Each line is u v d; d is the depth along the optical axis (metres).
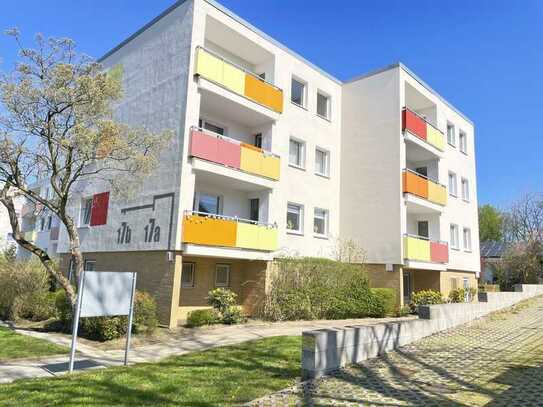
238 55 18.56
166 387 6.55
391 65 20.75
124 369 7.73
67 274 19.52
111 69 18.67
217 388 6.56
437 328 11.73
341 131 21.98
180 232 13.88
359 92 21.72
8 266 15.70
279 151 18.09
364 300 17.28
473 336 11.39
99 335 11.11
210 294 14.77
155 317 12.13
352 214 20.84
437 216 23.50
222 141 15.30
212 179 16.05
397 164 19.80
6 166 11.48
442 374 7.49
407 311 19.00
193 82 14.83
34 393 6.14
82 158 11.48
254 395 6.23
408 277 23.28
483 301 15.95
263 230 16.06
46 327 12.98
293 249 18.30
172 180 14.40
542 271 38.59
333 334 7.71
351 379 7.13
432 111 24.89
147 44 16.95
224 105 16.41
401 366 8.05
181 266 14.05
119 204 16.61
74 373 7.45
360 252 19.72
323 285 16.50
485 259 43.53
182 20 15.56
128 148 11.92
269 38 18.23
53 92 10.77
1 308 15.33
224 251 14.76
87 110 11.41
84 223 19.14
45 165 11.92
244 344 10.32
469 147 28.69
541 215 47.06
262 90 17.12
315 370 7.20
